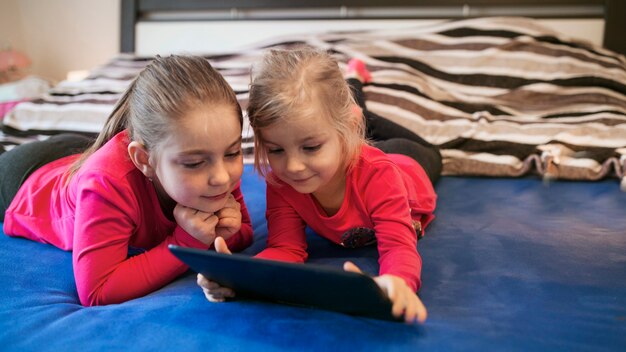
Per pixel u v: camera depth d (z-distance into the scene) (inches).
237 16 104.4
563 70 76.7
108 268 33.8
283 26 101.7
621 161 59.4
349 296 27.1
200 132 29.2
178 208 34.5
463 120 71.7
